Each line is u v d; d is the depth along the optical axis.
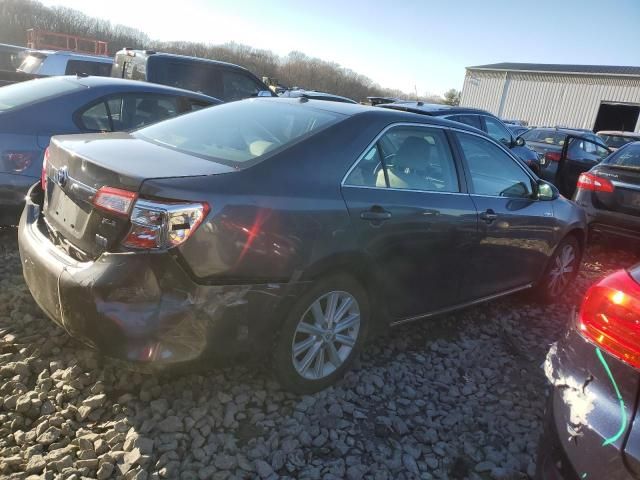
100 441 2.40
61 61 11.69
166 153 2.77
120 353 2.33
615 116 35.50
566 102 37.03
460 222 3.50
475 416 3.01
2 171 4.19
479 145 3.91
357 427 2.77
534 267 4.42
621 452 1.70
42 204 3.13
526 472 2.59
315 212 2.69
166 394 2.80
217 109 3.58
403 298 3.35
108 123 4.92
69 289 2.37
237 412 2.74
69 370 2.85
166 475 2.29
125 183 2.34
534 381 3.45
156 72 8.58
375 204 2.97
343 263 2.86
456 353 3.69
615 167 6.00
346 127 3.03
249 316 2.54
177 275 2.32
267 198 2.54
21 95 4.67
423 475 2.50
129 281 2.29
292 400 2.90
